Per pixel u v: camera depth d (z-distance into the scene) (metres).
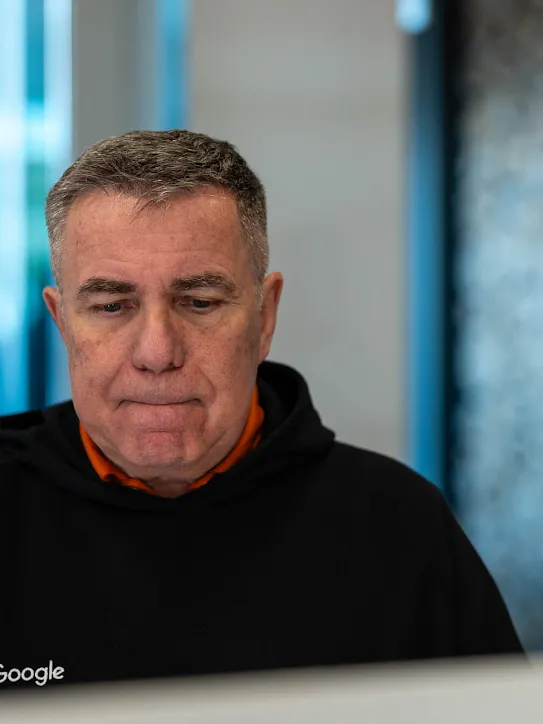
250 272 1.31
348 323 3.62
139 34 3.42
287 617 1.33
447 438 3.78
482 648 1.41
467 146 3.69
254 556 1.37
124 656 1.28
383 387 3.64
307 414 1.51
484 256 3.70
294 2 3.54
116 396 1.25
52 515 1.39
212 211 1.23
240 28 3.49
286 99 3.54
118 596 1.31
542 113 3.63
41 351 3.35
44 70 3.32
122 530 1.35
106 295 1.22
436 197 3.73
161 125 3.48
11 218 3.30
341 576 1.38
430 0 3.68
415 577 1.40
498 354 3.71
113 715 0.28
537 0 3.60
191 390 1.25
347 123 3.59
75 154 3.34
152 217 1.20
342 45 3.58
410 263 3.76
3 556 1.35
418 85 3.71
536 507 3.71
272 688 0.30
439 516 1.49
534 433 3.70
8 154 3.29
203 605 1.31
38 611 1.31
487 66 3.66
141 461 1.27
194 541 1.36
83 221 1.23
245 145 3.53
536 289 3.67
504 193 3.67
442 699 0.29
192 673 1.27
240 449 1.43
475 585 1.45
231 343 1.27
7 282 3.30
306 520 1.42
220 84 3.49
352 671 0.32
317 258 3.60
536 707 0.29
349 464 1.51
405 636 1.36
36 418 1.62
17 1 3.27
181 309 1.25
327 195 3.59
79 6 3.33
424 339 3.79
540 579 3.71
